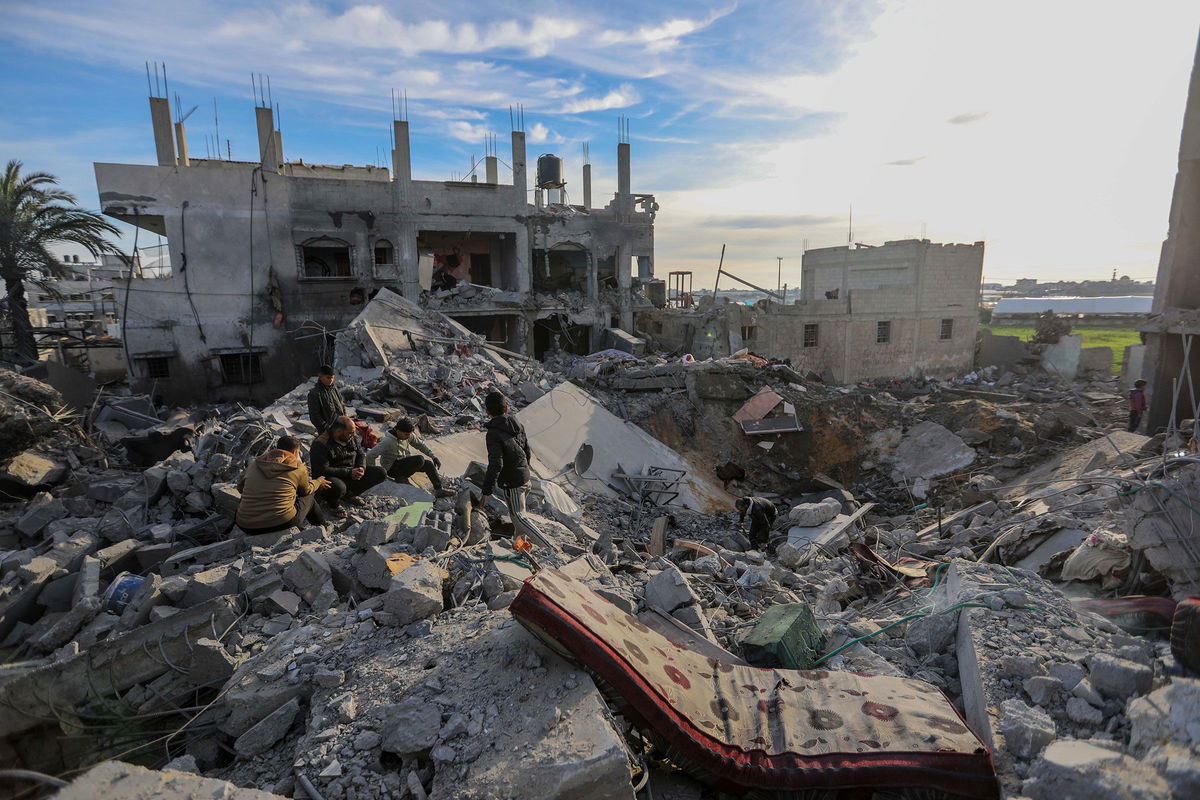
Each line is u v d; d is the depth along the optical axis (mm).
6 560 5867
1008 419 18375
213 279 24641
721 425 19688
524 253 30516
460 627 4062
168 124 25578
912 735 3086
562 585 3646
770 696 3477
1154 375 16016
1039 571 6852
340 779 2924
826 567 8445
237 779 3207
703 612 5266
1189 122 14852
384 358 17688
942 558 8242
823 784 2873
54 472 8836
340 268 28438
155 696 3885
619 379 20594
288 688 3656
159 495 7520
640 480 15633
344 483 7230
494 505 8273
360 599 4980
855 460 19344
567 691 3158
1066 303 64875
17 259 22500
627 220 32844
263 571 5062
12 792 2457
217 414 18094
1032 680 3443
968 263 32656
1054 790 2705
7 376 9617
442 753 2889
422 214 27859
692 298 39062
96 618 4777
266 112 26188
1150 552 5148
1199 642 3271
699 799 3064
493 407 6957
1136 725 2939
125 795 2467
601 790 2688
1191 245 15125
